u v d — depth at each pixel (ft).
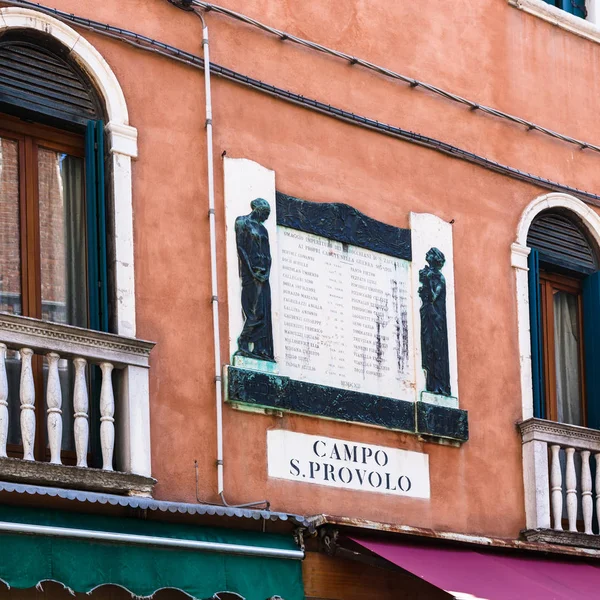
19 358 46.78
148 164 49.75
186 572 45.52
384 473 52.80
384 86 56.75
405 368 54.19
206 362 49.49
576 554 55.93
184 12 51.83
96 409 46.75
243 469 49.47
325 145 54.34
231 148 51.83
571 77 63.41
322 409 51.37
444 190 57.52
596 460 57.82
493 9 61.31
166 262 49.39
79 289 48.67
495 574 51.13
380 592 51.31
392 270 54.70
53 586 45.14
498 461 56.29
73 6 49.29
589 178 62.90
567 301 61.93
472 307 57.16
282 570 47.80
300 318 51.80
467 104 59.06
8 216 47.73
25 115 48.21
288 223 52.29
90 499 43.62
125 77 49.93
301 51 54.60
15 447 46.01
